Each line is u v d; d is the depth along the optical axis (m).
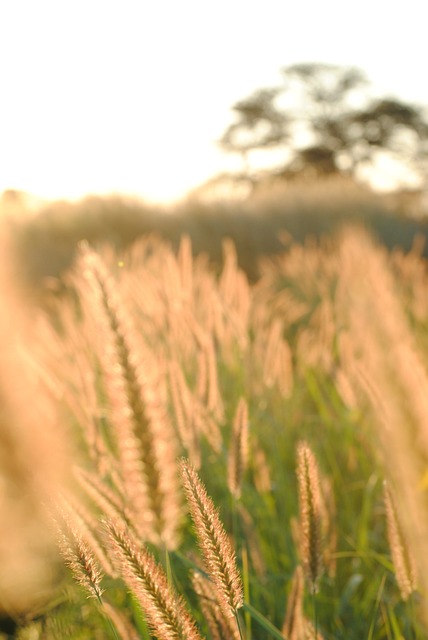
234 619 0.90
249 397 1.79
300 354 2.27
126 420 0.93
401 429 0.82
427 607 0.97
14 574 1.16
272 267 4.81
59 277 4.90
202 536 0.78
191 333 1.70
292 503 1.42
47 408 1.21
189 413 1.15
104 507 0.89
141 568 0.77
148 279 2.10
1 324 1.27
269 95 23.20
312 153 22.70
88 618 1.16
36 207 6.76
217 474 1.46
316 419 1.92
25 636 1.16
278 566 1.33
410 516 0.84
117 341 0.93
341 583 1.37
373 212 7.18
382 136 22.31
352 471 1.58
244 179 22.73
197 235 6.23
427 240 6.92
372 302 1.02
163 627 0.77
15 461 1.12
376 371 0.86
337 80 23.05
